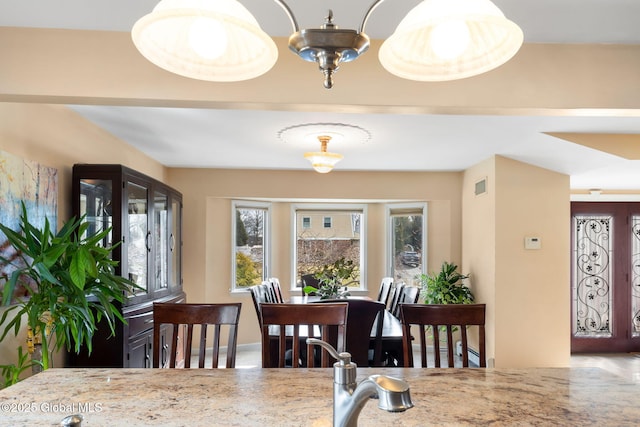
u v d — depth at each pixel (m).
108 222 3.03
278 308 1.89
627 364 5.22
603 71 2.17
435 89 2.18
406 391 0.76
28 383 1.42
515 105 2.16
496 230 4.54
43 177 2.65
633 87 2.16
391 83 2.17
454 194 5.69
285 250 6.27
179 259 4.71
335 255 6.38
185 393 1.33
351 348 2.97
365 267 6.30
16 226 2.35
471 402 1.27
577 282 5.85
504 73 2.17
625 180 5.04
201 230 5.49
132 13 1.90
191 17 0.90
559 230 4.58
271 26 1.99
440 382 1.46
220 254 5.68
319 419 1.14
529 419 1.15
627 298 5.85
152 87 2.08
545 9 1.82
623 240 5.89
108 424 1.10
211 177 5.52
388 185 5.70
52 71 2.03
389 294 4.79
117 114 3.18
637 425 1.12
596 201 5.90
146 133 3.73
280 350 1.87
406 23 0.95
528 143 3.91
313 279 5.83
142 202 3.53
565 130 3.52
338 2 1.76
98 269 2.30
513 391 1.37
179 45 1.09
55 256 1.99
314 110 2.27
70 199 3.05
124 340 3.03
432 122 3.33
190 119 3.30
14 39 2.02
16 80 2.01
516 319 4.51
